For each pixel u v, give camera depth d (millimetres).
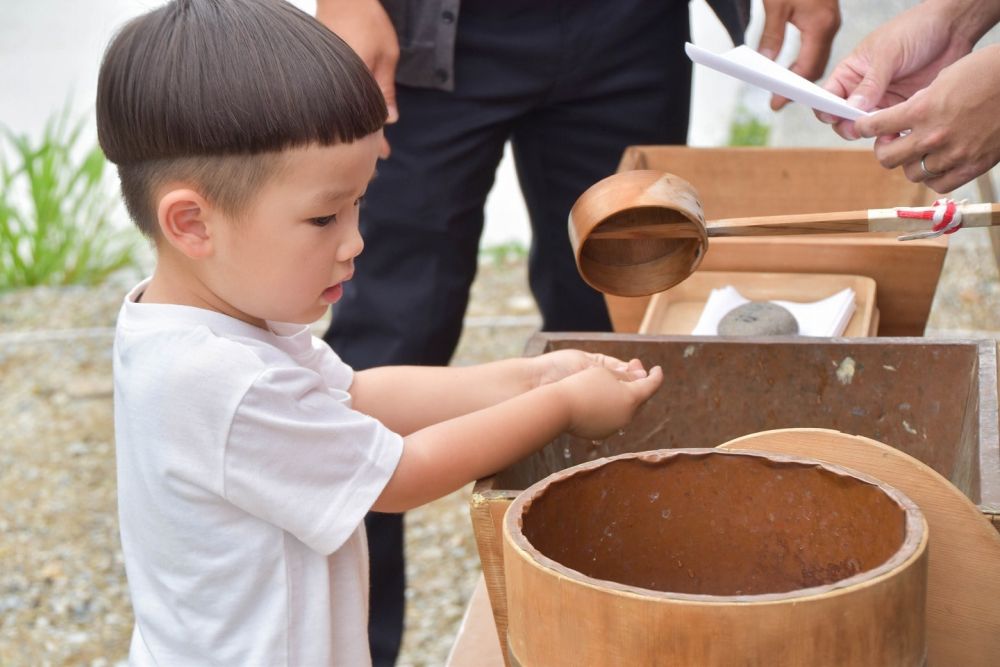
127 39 1037
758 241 1808
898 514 860
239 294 1058
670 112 2168
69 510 3312
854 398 1339
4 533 3217
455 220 2033
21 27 6676
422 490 1088
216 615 1075
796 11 1845
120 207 5047
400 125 2012
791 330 1574
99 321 4352
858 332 1629
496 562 1030
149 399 1042
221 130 987
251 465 1027
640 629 775
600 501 958
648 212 1163
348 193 1036
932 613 983
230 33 1008
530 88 2023
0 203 4688
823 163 1995
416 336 2031
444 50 1941
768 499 951
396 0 1928
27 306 4496
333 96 1001
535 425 1145
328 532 1045
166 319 1072
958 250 4293
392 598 2010
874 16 3158
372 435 1075
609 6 2025
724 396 1371
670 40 2123
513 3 1977
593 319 2301
